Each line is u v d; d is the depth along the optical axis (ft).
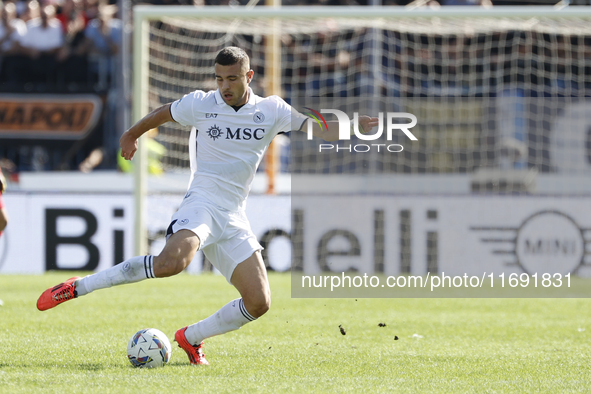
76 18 176.14
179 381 43.27
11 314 78.23
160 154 154.30
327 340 63.82
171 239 47.01
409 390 42.32
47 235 138.82
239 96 48.78
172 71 164.86
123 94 171.94
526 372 48.98
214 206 49.26
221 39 169.27
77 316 77.30
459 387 43.47
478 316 83.25
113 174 153.79
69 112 170.40
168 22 140.26
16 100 169.58
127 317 76.95
